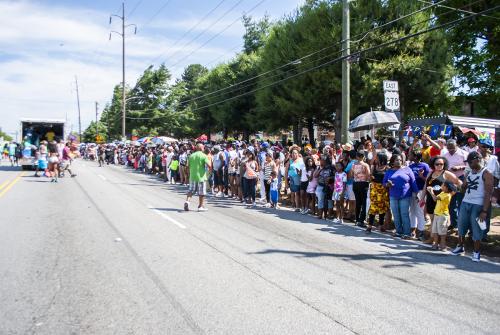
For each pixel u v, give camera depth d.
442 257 7.38
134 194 15.46
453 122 17.42
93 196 14.29
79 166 33.16
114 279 5.62
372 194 9.38
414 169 9.42
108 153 42.69
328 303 4.93
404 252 7.64
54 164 19.11
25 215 10.34
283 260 6.77
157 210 11.68
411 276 6.14
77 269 6.04
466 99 29.48
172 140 35.62
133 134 66.38
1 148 46.22
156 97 66.88
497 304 5.05
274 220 10.78
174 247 7.41
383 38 21.27
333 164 11.95
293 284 5.58
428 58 21.73
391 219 10.41
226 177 16.22
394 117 13.79
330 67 22.33
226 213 11.73
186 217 10.70
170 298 4.96
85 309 4.61
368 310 4.75
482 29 24.64
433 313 4.71
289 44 25.67
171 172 21.36
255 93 34.16
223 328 4.17
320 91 23.39
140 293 5.11
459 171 9.01
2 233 8.30
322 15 23.31
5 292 5.10
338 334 4.09
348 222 10.98
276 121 29.69
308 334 4.07
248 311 4.61
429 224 10.12
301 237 8.67
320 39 22.53
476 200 7.22
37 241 7.68
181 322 4.30
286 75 26.20
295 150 12.73
